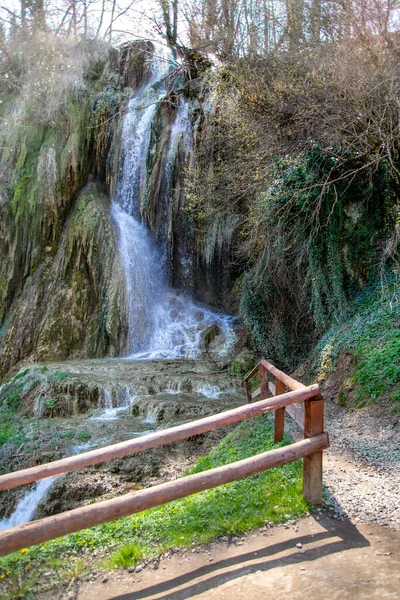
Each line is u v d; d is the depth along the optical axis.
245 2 16.47
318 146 10.86
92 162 19.12
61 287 17.17
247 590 3.11
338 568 3.26
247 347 14.58
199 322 17.14
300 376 10.52
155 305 17.70
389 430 6.60
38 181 17.86
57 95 19.06
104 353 16.53
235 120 12.46
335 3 11.78
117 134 18.89
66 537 4.13
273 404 4.01
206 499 4.64
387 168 10.80
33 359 16.19
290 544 3.67
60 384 12.15
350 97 10.12
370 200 11.05
